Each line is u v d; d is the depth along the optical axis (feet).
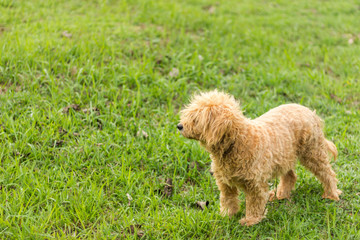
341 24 34.60
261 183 13.74
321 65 27.40
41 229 12.86
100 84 21.02
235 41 28.58
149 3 32.63
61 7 29.94
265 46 28.66
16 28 24.89
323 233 13.91
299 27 33.22
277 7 37.45
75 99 19.88
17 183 14.84
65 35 25.02
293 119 14.90
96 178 15.57
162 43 26.68
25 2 29.27
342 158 18.21
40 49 22.57
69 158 16.24
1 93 19.31
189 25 30.07
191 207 15.33
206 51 26.27
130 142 17.85
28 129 16.90
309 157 15.52
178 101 21.88
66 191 14.47
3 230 12.67
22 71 20.72
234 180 13.78
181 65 24.26
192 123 13.01
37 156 16.26
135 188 15.35
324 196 15.85
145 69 23.40
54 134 17.63
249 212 14.19
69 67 21.57
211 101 12.85
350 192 16.25
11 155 16.20
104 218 13.75
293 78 24.66
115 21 28.71
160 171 16.80
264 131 13.78
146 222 13.80
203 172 17.19
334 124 20.75
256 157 13.26
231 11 34.60
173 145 17.98
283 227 13.93
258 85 23.99
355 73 26.66
